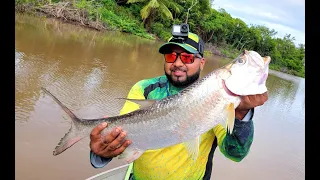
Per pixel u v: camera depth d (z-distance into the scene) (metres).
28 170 1.97
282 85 11.02
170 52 1.17
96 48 6.78
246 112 1.00
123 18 13.38
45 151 2.21
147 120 1.03
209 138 1.16
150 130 1.03
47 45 5.52
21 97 2.90
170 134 1.03
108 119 1.05
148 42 12.04
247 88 0.96
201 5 18.27
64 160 2.18
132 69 5.76
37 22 7.97
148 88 1.23
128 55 7.25
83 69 4.64
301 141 4.16
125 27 12.66
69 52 5.50
